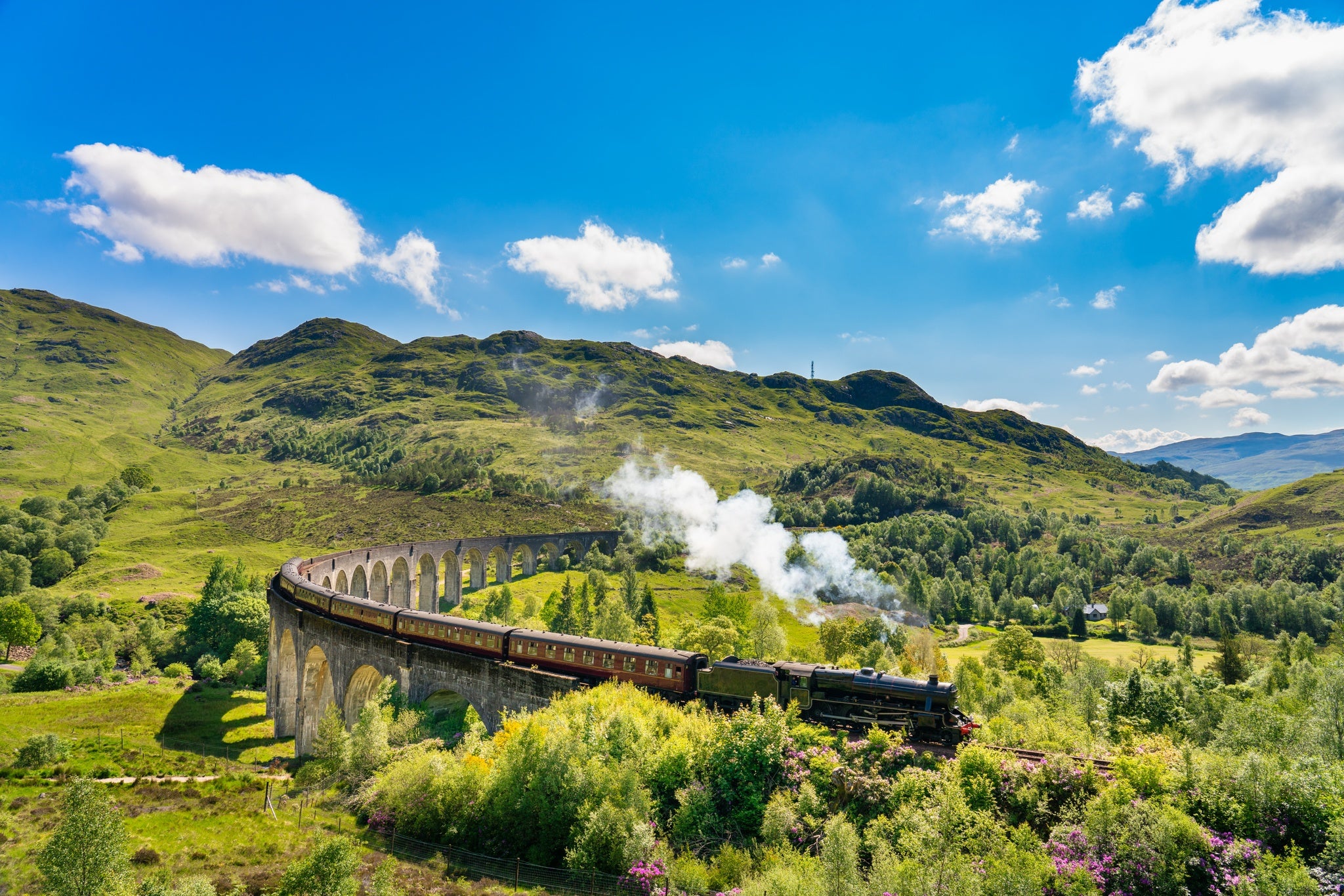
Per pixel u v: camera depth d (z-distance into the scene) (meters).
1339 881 23.44
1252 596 139.62
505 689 48.38
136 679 94.56
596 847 30.16
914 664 80.56
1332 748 39.44
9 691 83.31
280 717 72.25
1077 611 139.88
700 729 35.69
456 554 143.88
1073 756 31.22
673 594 149.25
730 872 27.89
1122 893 23.80
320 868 25.88
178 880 30.98
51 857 26.09
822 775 31.09
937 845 24.91
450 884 30.64
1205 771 28.39
